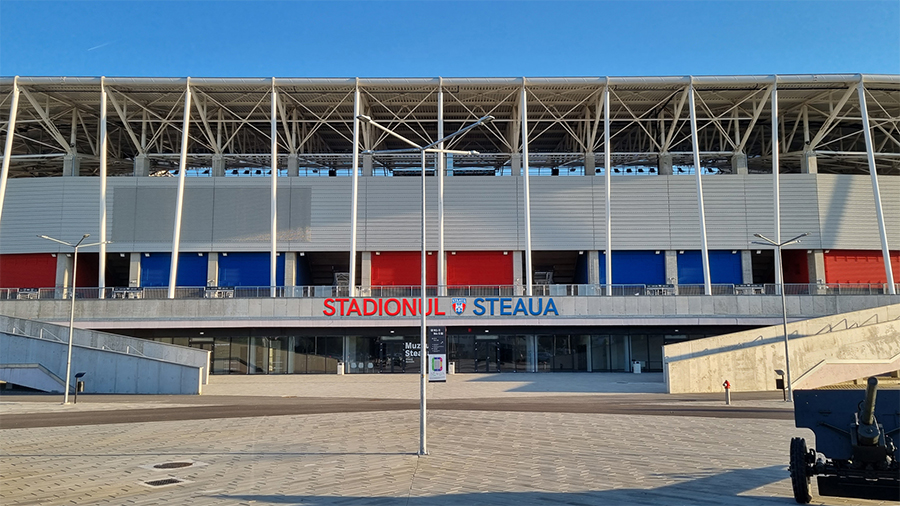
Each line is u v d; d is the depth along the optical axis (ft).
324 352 157.07
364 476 45.52
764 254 189.98
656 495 39.40
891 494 35.37
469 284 183.62
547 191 184.96
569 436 64.28
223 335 156.56
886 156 193.67
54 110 190.29
